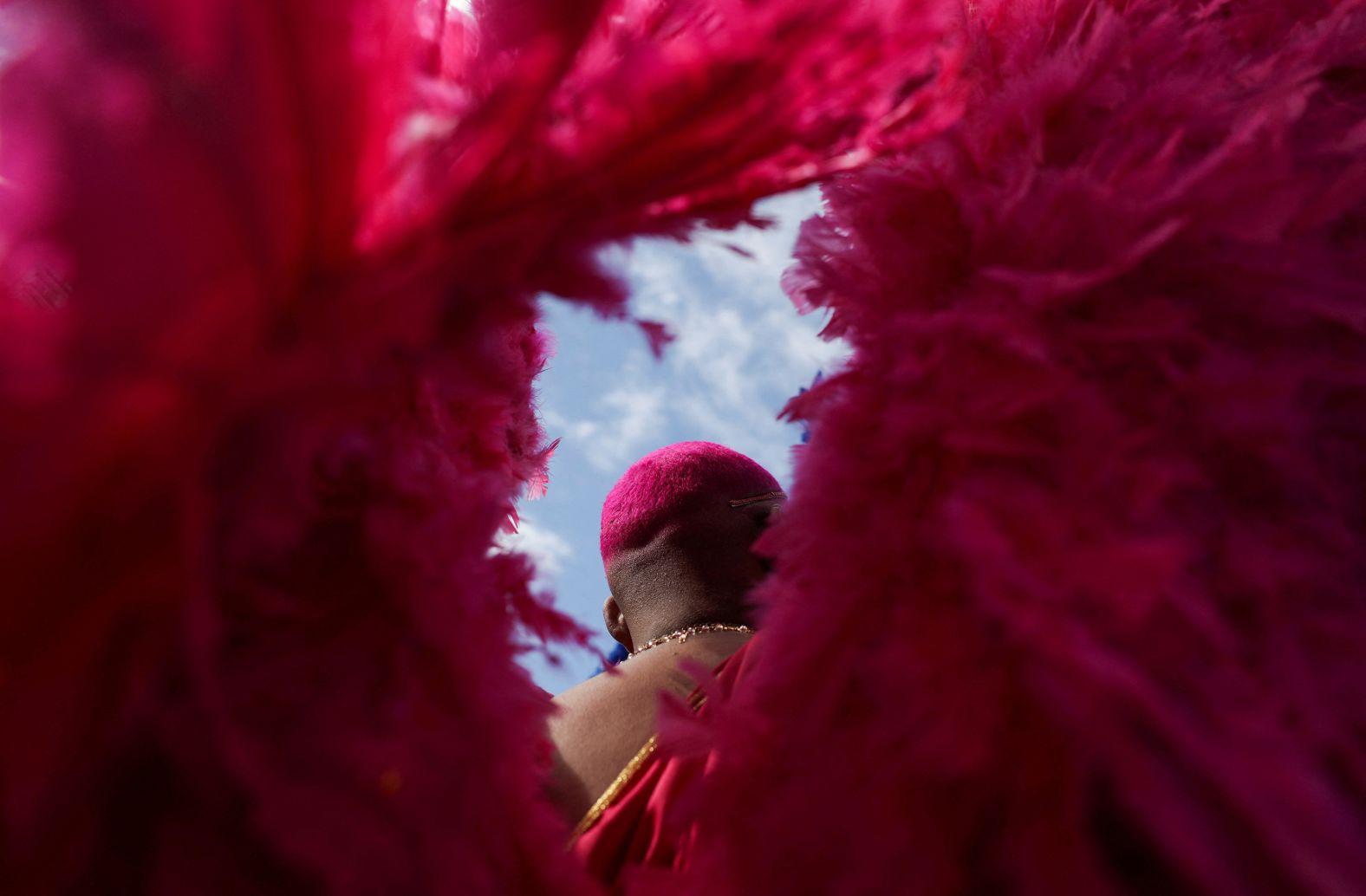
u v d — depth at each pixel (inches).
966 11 27.1
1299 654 18.0
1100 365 21.2
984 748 18.2
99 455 14.9
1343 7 24.2
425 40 20.4
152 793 17.1
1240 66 24.9
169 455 15.2
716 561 44.4
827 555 23.4
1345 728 17.4
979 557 18.8
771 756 22.8
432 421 27.7
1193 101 23.4
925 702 19.4
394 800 18.9
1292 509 19.6
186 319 15.1
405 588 21.5
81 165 14.5
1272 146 21.6
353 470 22.5
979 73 26.1
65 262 14.8
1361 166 21.4
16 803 15.4
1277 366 20.6
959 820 18.6
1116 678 16.6
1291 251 21.6
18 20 14.3
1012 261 22.6
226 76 15.0
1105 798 18.0
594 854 31.6
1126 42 24.6
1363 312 20.5
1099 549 18.1
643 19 21.1
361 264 17.1
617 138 18.8
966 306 22.6
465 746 21.2
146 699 16.7
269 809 17.0
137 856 16.7
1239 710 17.1
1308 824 15.8
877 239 25.1
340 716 19.1
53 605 14.9
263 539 17.9
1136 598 17.1
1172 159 22.7
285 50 15.4
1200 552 19.0
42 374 14.7
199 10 14.8
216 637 17.7
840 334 26.6
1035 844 17.4
